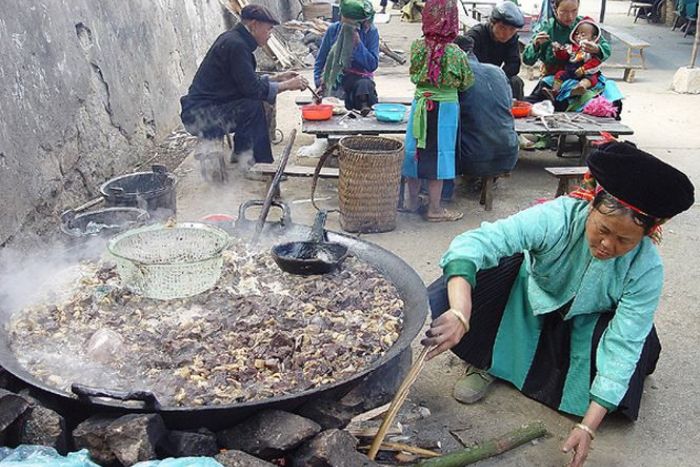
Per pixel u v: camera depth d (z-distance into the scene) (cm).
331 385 226
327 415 239
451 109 469
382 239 478
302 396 222
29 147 439
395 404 243
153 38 699
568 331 291
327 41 686
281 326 267
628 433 289
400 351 241
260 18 566
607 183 222
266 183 524
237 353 252
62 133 484
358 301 285
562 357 295
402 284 296
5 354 241
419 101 470
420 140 472
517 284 296
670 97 893
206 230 312
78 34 538
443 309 287
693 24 1419
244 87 566
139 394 211
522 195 567
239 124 580
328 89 663
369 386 251
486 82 495
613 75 1034
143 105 650
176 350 250
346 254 315
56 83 485
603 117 616
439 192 500
